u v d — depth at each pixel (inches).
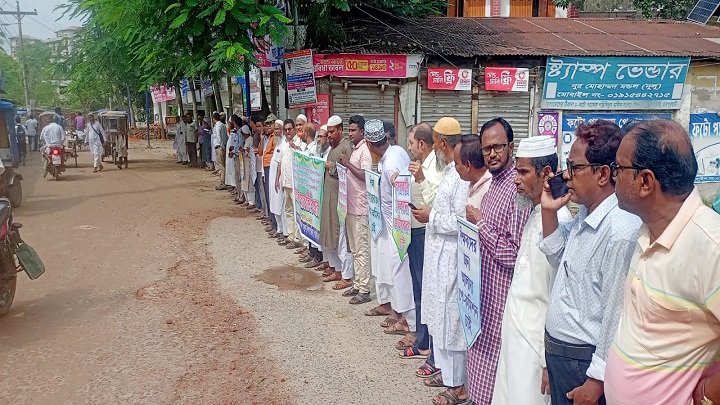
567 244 108.6
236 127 496.1
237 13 366.6
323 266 299.1
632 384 84.2
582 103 495.5
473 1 740.7
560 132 498.6
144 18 413.4
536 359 119.5
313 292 264.8
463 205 157.9
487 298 142.3
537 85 487.8
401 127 476.4
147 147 1204.5
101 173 731.4
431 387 176.1
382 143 216.4
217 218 432.1
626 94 498.0
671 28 588.4
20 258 240.8
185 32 391.5
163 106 1706.4
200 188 590.9
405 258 201.6
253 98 731.4
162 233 382.6
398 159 209.9
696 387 79.7
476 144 151.1
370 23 529.3
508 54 470.9
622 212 99.0
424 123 194.5
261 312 237.8
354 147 252.1
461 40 496.4
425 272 169.8
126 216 442.3
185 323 226.2
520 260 124.6
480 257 137.8
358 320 230.1
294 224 338.3
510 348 122.7
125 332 218.2
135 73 717.9
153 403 167.0
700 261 75.4
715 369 78.9
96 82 837.8
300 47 468.8
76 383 179.3
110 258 322.0
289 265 309.1
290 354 198.2
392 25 535.5
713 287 74.2
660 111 507.8
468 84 472.1
